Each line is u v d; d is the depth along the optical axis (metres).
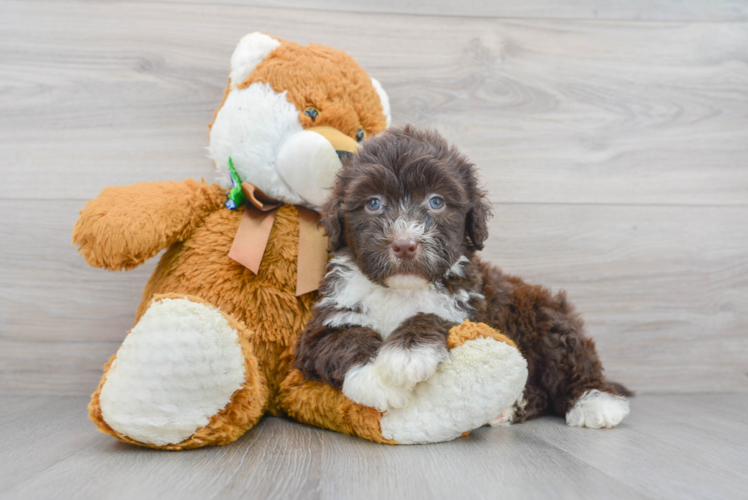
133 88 0.76
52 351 0.75
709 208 0.81
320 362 0.53
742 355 0.81
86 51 0.75
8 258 0.74
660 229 0.81
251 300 0.60
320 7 0.78
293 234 0.61
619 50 0.81
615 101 0.81
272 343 0.60
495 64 0.80
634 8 0.81
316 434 0.56
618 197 0.80
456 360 0.52
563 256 0.80
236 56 0.63
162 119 0.76
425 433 0.53
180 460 0.49
